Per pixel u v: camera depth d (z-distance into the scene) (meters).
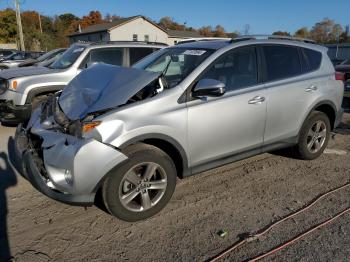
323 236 3.29
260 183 4.46
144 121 3.38
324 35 78.38
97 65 4.46
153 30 52.56
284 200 4.01
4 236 3.27
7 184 4.36
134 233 3.35
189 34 58.59
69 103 3.79
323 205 3.89
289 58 4.70
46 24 78.38
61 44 73.44
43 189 3.34
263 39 4.50
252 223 3.52
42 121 3.85
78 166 3.12
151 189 3.58
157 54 4.76
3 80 6.70
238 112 4.02
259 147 4.41
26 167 3.50
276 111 4.41
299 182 4.50
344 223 3.52
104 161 3.18
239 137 4.12
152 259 2.98
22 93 6.56
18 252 3.05
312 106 4.84
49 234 3.32
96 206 3.84
